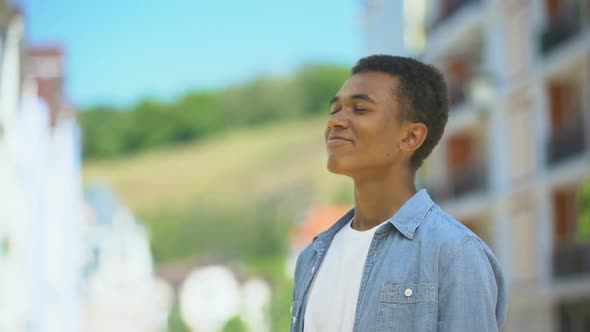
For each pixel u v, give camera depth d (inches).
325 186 4977.9
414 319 104.7
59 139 1090.1
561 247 907.4
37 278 885.8
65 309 1115.9
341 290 112.4
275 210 4926.2
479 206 1084.5
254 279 4092.0
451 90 1154.0
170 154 5246.1
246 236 4830.2
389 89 115.0
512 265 999.0
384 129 113.7
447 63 1184.2
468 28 1111.0
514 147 1000.2
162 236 4832.7
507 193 1011.3
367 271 109.6
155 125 5295.3
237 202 5002.5
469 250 106.3
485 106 1037.8
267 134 5275.6
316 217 3784.5
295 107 5310.0
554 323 932.6
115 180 5118.1
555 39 908.6
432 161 1212.5
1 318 703.1
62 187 1106.1
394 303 105.6
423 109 116.0
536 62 944.9
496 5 1029.8
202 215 4950.8
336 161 114.1
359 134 113.5
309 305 115.8
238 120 5339.6
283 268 4308.6
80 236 1337.4
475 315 104.3
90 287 3403.1
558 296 912.3
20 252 800.3
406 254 107.9
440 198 1174.3
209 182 5093.5
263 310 3932.1
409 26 1274.6
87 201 4704.7
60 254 1080.8
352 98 115.1
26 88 852.0
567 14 897.5
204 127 5295.3
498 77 1031.0
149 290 3690.9
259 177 5073.8
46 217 973.8
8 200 743.7
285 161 5118.1
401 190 115.4
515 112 995.9
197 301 3880.4
